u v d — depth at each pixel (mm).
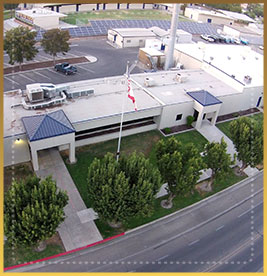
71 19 77125
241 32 92438
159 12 100312
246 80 42688
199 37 81438
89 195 22984
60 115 29891
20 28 45812
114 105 34281
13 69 48375
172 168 24094
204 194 29125
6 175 27516
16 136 27219
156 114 35406
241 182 31406
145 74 43688
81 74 49406
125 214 21906
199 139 36250
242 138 29109
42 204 19031
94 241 23156
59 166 29422
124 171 23203
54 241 22719
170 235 24484
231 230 25578
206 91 38969
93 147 32375
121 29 67562
